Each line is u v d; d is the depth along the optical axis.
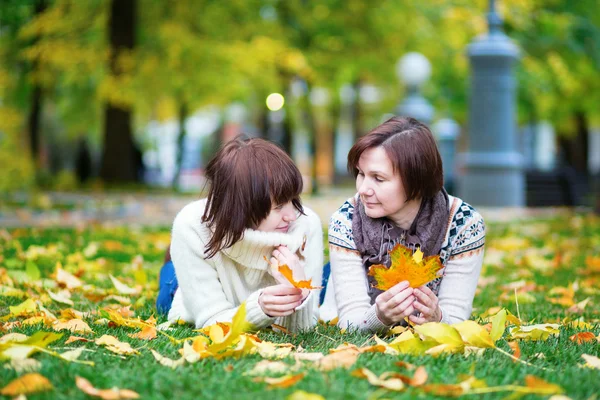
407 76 21.86
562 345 3.94
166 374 3.17
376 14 25.20
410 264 3.90
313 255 4.45
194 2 24.64
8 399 2.90
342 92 34.38
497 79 19.92
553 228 13.59
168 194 23.28
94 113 30.12
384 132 4.07
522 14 25.16
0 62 25.81
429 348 3.64
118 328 4.39
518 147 43.38
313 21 25.88
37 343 3.50
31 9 25.73
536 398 2.94
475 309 5.55
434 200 4.21
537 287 6.73
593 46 28.02
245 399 2.85
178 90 26.42
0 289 5.60
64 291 5.78
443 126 26.59
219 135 50.44
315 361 3.39
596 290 6.72
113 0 23.55
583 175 31.52
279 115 30.22
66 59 23.45
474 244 4.30
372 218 4.31
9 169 17.73
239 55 23.58
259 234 4.13
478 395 2.96
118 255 8.70
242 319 3.49
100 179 26.56
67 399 2.88
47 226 12.27
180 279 4.38
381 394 2.91
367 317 4.10
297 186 4.16
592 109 31.81
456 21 25.55
